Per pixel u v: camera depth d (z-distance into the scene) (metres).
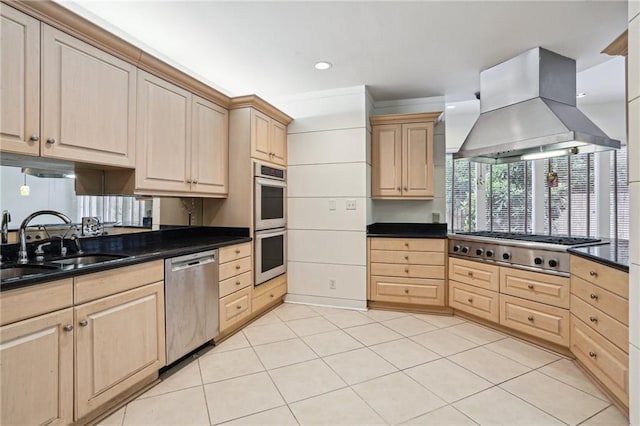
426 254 3.35
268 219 3.36
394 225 3.95
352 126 3.52
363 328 2.98
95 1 1.99
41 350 1.40
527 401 1.85
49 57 1.64
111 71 1.97
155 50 2.67
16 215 1.87
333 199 3.59
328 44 2.60
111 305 1.72
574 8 2.12
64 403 1.49
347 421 1.69
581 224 4.10
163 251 2.19
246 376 2.13
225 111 3.09
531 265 2.59
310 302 3.69
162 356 2.06
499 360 2.35
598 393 1.93
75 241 2.14
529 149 3.02
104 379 1.68
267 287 3.35
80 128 1.79
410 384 2.04
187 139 2.60
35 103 1.58
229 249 2.75
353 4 2.08
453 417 1.72
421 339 2.73
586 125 2.58
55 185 2.04
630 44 1.39
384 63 2.94
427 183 3.58
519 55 2.78
